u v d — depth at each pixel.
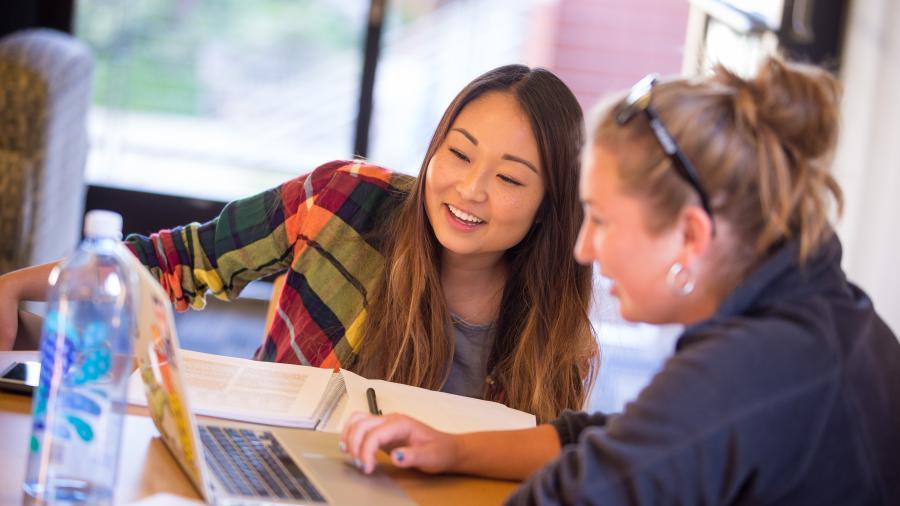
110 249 1.22
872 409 1.21
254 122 5.26
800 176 1.22
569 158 1.89
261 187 5.28
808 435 1.16
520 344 1.96
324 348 1.98
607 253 1.25
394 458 1.42
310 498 1.30
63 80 3.82
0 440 1.33
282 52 5.23
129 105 5.17
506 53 5.61
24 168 3.66
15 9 4.92
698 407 1.14
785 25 4.54
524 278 1.98
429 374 1.95
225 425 1.49
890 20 4.33
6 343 1.80
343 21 5.21
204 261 2.02
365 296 1.99
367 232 2.01
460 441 1.48
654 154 1.21
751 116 1.20
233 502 1.23
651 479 1.14
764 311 1.22
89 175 5.13
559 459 1.23
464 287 2.00
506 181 1.86
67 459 1.17
